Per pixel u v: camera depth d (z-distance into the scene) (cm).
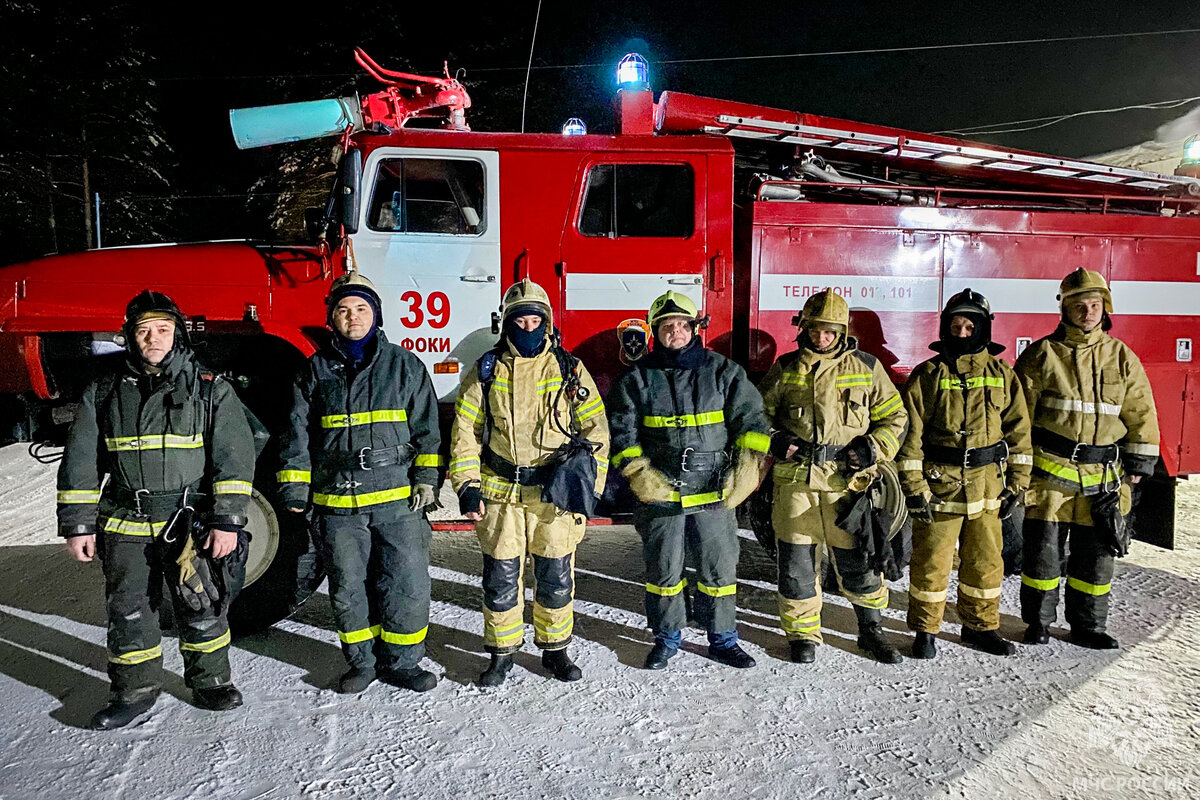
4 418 371
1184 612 394
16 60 1991
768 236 418
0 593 418
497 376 313
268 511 362
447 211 408
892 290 426
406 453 311
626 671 335
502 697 312
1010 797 248
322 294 399
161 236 2178
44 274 385
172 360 286
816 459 331
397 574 311
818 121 447
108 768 262
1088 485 344
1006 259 433
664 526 327
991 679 328
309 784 254
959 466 339
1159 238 443
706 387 326
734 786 255
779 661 345
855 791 252
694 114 429
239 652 351
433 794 250
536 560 322
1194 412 449
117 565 284
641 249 409
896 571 330
